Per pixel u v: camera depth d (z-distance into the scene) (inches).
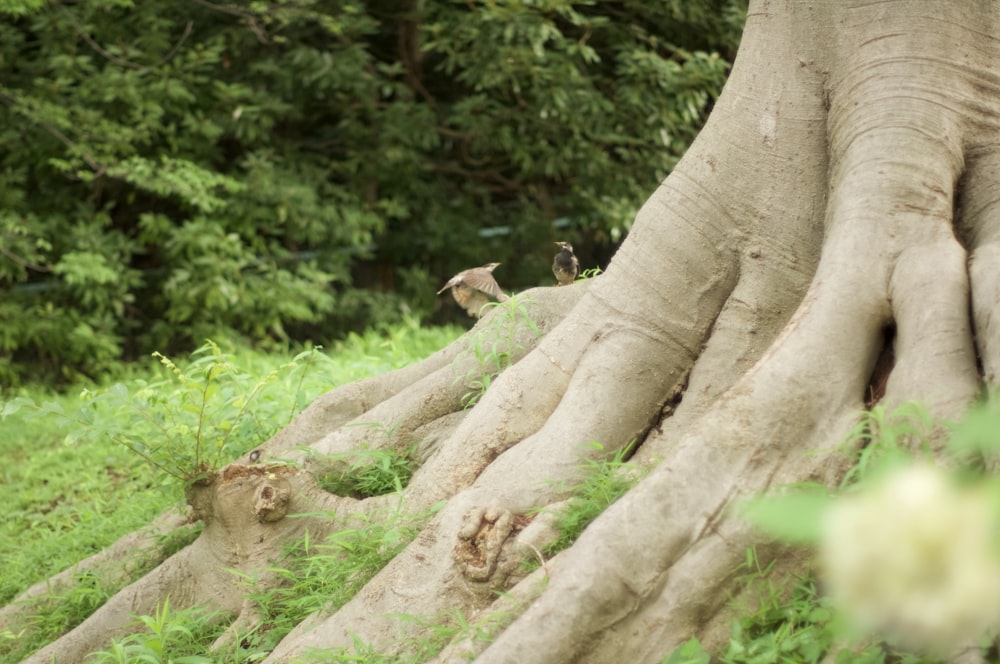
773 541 161.2
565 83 609.0
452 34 617.3
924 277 176.1
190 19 638.5
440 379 259.8
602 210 646.5
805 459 166.4
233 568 235.3
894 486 48.8
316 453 253.9
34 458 400.5
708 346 209.5
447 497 212.5
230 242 605.0
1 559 316.8
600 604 159.8
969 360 164.2
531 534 187.3
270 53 650.2
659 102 620.1
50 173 622.8
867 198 191.2
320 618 205.6
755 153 213.8
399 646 185.0
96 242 585.9
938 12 206.5
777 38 217.6
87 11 582.2
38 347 614.2
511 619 170.4
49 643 255.6
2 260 574.9
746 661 151.2
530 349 252.4
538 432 205.9
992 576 46.3
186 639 223.1
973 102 203.9
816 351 173.9
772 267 208.7
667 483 165.9
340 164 663.8
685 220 213.9
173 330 616.4
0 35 593.6
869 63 206.5
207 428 302.4
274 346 615.5
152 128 606.5
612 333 212.4
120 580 271.9
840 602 51.3
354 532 216.7
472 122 629.9
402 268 709.9
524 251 703.7
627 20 668.7
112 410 431.2
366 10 670.5
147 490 343.3
